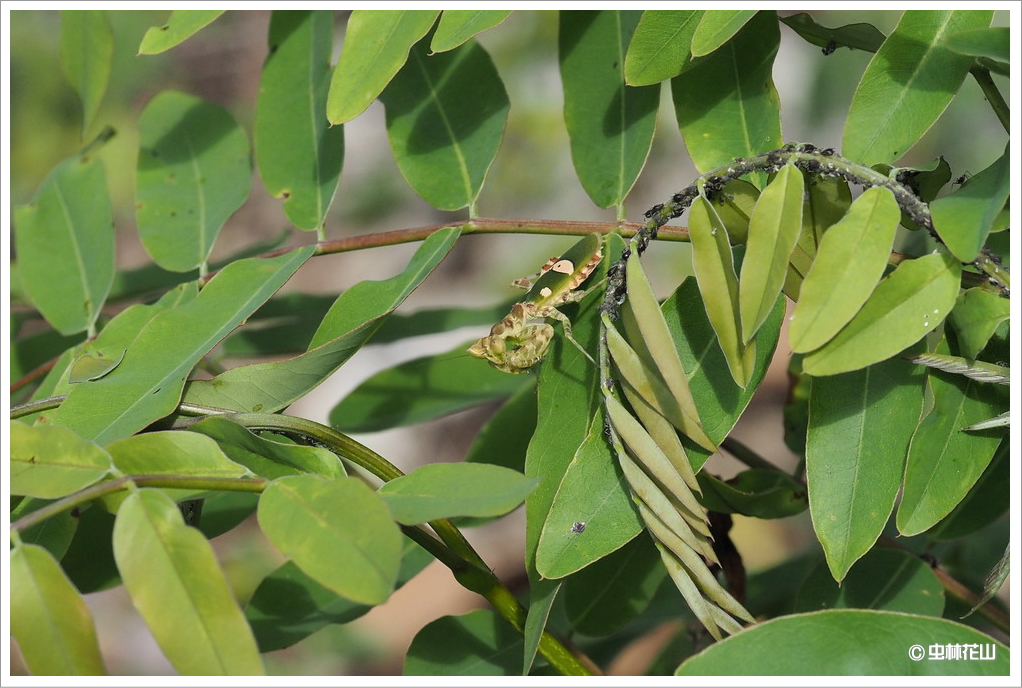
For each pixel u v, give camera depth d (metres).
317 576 1.07
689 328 1.11
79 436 1.10
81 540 1.15
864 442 1.10
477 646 1.15
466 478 1.09
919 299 1.09
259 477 1.09
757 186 1.13
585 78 1.15
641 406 1.10
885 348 1.08
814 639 1.09
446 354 1.21
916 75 1.11
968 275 1.10
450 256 2.14
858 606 1.16
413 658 1.15
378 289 1.13
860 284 1.08
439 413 1.22
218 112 1.20
